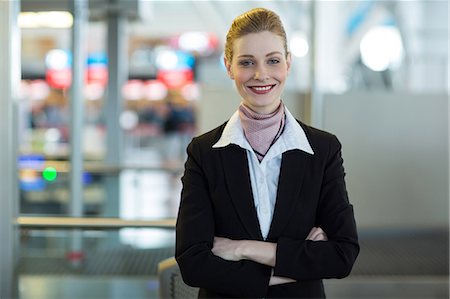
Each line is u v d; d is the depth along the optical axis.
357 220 4.97
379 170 4.86
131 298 4.36
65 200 5.56
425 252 5.26
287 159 1.78
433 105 4.88
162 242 4.55
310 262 1.72
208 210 1.79
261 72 1.73
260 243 1.74
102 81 9.70
